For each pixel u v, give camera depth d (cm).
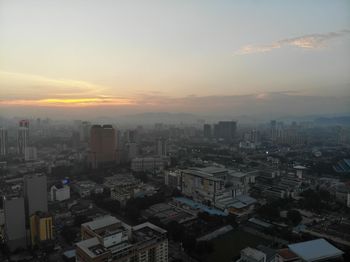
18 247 17375
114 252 10312
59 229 19738
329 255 13712
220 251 16050
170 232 17825
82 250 10300
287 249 14475
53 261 15875
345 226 18775
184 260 15312
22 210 17600
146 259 11319
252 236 18100
